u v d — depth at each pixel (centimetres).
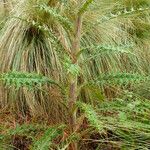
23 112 315
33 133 266
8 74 218
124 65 366
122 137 283
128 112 276
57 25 344
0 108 318
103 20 238
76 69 197
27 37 345
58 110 312
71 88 236
